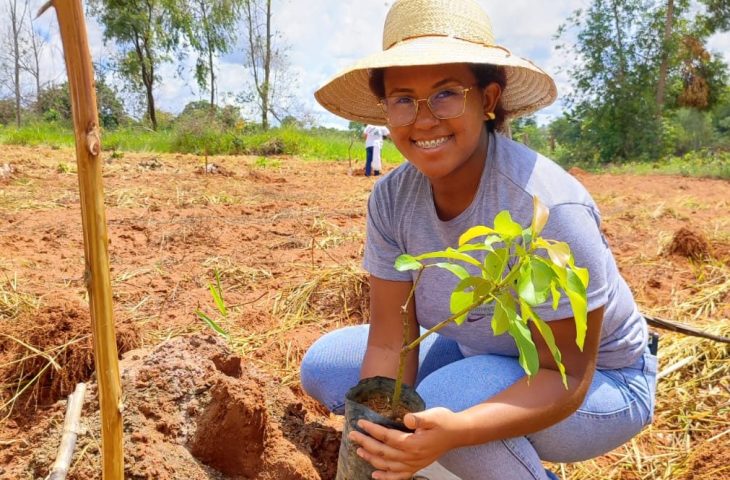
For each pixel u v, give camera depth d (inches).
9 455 78.6
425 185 73.8
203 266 180.7
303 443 84.1
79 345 106.0
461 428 60.6
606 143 867.4
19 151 520.7
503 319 46.8
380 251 79.7
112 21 1027.3
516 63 61.4
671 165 677.3
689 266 195.5
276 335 136.6
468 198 69.5
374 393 66.9
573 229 63.9
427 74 63.2
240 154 697.0
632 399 76.0
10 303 136.9
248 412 75.5
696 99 892.0
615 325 73.7
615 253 215.5
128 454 71.1
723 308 160.6
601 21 844.0
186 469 73.0
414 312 81.6
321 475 82.6
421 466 61.1
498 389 69.8
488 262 46.9
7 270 167.2
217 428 75.6
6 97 1109.1
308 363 93.9
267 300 156.9
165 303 150.6
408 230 75.4
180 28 1054.4
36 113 1118.4
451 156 65.2
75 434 67.9
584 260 63.7
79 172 39.6
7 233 209.2
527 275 43.7
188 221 237.6
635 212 296.5
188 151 685.9
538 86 72.4
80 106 38.7
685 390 118.0
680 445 103.0
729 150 990.4
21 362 104.7
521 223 65.6
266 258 191.8
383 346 81.4
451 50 61.2
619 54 847.1
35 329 107.6
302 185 395.5
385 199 77.7
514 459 67.7
